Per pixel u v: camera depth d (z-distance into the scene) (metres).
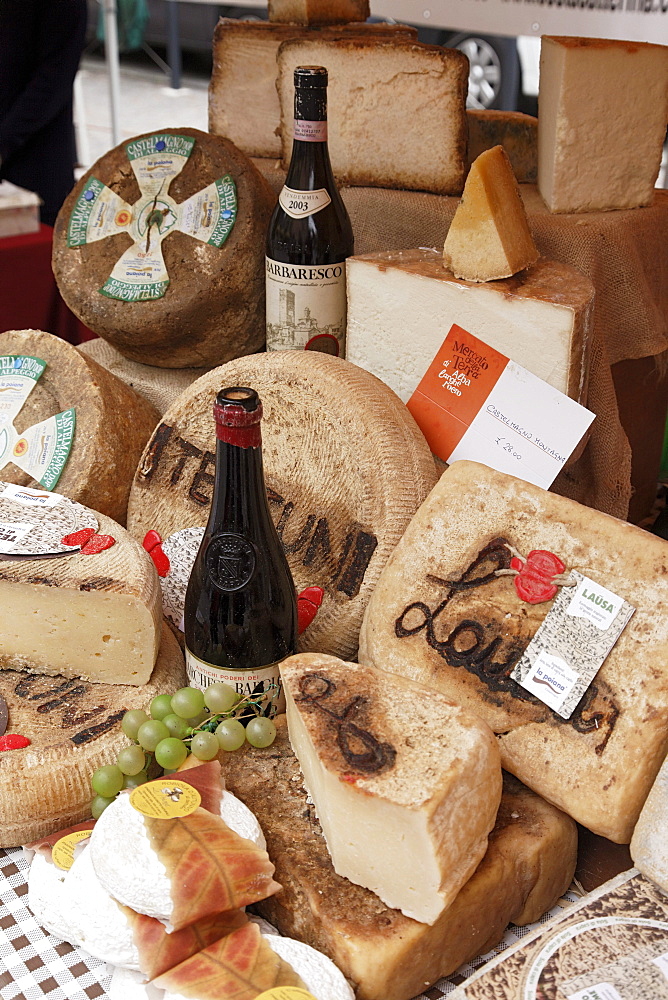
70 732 1.09
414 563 1.12
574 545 1.03
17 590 1.15
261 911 0.96
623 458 1.38
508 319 1.22
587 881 1.04
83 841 0.98
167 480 1.40
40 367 1.49
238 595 1.07
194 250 1.50
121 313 1.51
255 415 1.01
